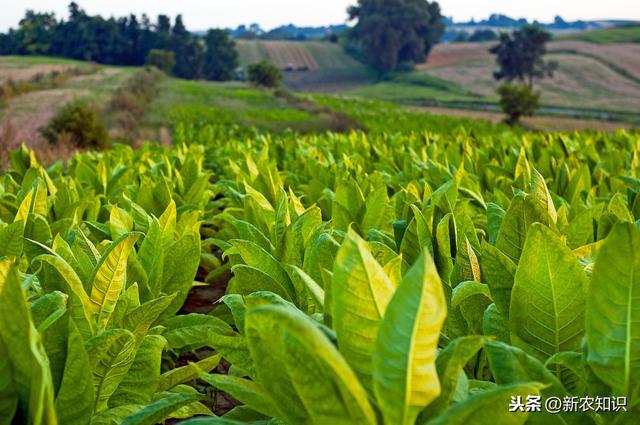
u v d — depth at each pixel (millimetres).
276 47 156125
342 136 10844
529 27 102562
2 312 1366
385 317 1191
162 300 2098
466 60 136500
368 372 1289
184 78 125000
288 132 12484
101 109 37062
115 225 3107
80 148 18953
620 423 1484
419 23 128000
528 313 1722
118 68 95125
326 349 1089
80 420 1602
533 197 2387
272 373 1460
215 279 5070
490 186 5441
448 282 2289
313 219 3006
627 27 145625
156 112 42219
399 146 9234
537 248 1647
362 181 4582
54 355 1604
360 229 3254
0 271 1469
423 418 1354
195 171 5629
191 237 2857
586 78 110938
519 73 103938
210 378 1612
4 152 13297
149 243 2754
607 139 9281
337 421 1276
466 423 1255
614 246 1384
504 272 1916
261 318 1358
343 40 154375
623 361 1438
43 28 128625
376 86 123000
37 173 4738
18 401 1427
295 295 2420
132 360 1897
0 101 40781
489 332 1938
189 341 2576
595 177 5633
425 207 3008
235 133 19703
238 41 164375
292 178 6141
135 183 5414
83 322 1928
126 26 129875
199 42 130625
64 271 1931
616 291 1412
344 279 1273
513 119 53406
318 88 127062
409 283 1177
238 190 5102
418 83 120938
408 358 1162
